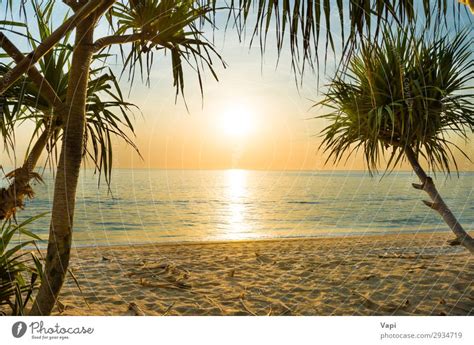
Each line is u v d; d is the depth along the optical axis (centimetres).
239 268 494
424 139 241
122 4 186
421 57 249
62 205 160
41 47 129
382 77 248
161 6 170
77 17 132
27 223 171
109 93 192
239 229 1117
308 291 378
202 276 446
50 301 158
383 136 268
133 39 171
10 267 174
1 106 164
